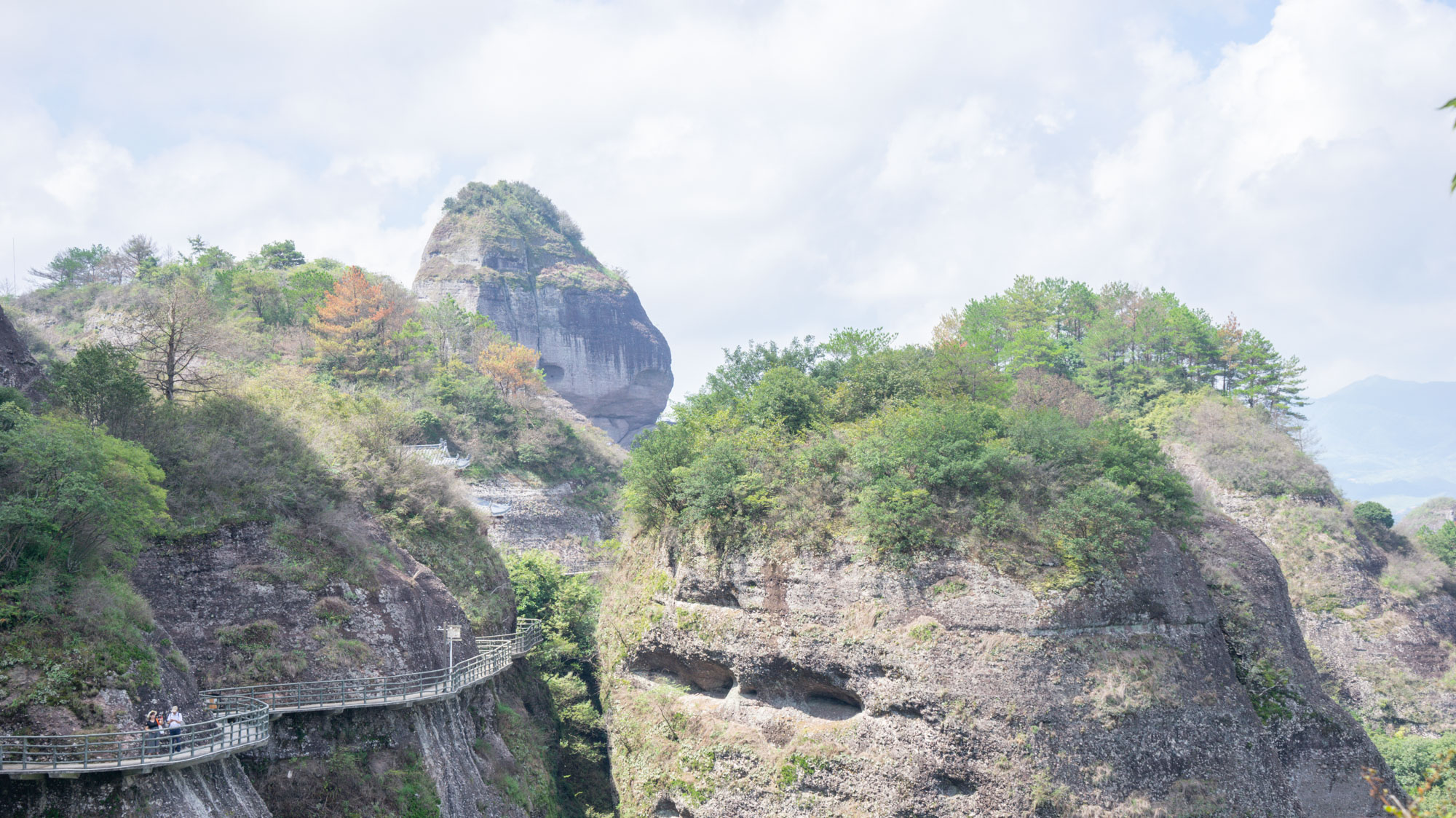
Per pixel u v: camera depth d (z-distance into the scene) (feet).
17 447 106.93
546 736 197.06
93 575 112.88
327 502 163.02
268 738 118.93
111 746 96.78
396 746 144.77
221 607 138.10
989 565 155.74
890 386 212.64
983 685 147.33
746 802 161.68
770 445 186.29
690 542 185.16
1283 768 169.27
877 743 152.87
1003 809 140.87
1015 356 297.33
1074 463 171.32
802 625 164.55
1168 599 159.33
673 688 187.11
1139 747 144.87
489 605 200.13
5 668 96.58
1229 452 282.15
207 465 148.77
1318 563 267.39
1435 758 211.61
